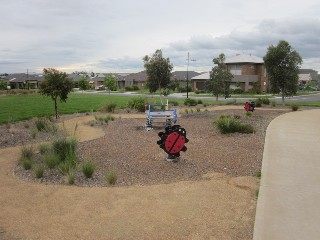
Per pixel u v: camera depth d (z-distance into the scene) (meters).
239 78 63.88
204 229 4.90
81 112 24.62
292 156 9.02
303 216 5.18
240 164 8.44
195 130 14.21
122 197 6.23
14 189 6.81
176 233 4.79
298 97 50.53
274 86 29.52
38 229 4.99
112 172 7.30
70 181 7.08
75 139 10.18
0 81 82.50
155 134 13.44
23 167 8.39
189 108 26.03
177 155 8.78
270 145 10.48
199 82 72.31
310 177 7.14
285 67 29.00
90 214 5.49
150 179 7.36
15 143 11.76
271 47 29.31
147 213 5.49
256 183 6.90
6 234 4.84
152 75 30.56
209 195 6.27
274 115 20.45
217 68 33.38
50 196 6.36
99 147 10.73
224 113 21.72
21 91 60.94
